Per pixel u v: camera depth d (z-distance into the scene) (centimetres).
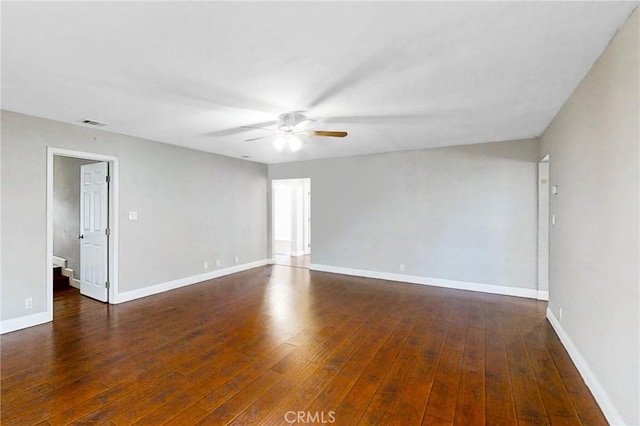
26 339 309
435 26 176
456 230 506
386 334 326
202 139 457
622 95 181
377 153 570
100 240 435
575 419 198
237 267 625
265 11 162
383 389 229
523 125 381
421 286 519
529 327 346
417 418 197
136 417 197
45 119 351
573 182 275
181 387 229
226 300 441
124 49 201
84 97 285
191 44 195
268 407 207
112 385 232
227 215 600
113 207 421
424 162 530
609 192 201
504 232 472
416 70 232
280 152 562
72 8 158
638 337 165
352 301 438
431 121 361
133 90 269
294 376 245
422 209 533
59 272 516
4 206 323
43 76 240
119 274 427
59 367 256
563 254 307
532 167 453
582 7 160
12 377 241
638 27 160
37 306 347
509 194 468
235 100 292
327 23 173
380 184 570
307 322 358
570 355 277
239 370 254
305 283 537
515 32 183
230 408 206
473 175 491
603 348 208
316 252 640
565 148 301
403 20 171
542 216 448
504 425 192
